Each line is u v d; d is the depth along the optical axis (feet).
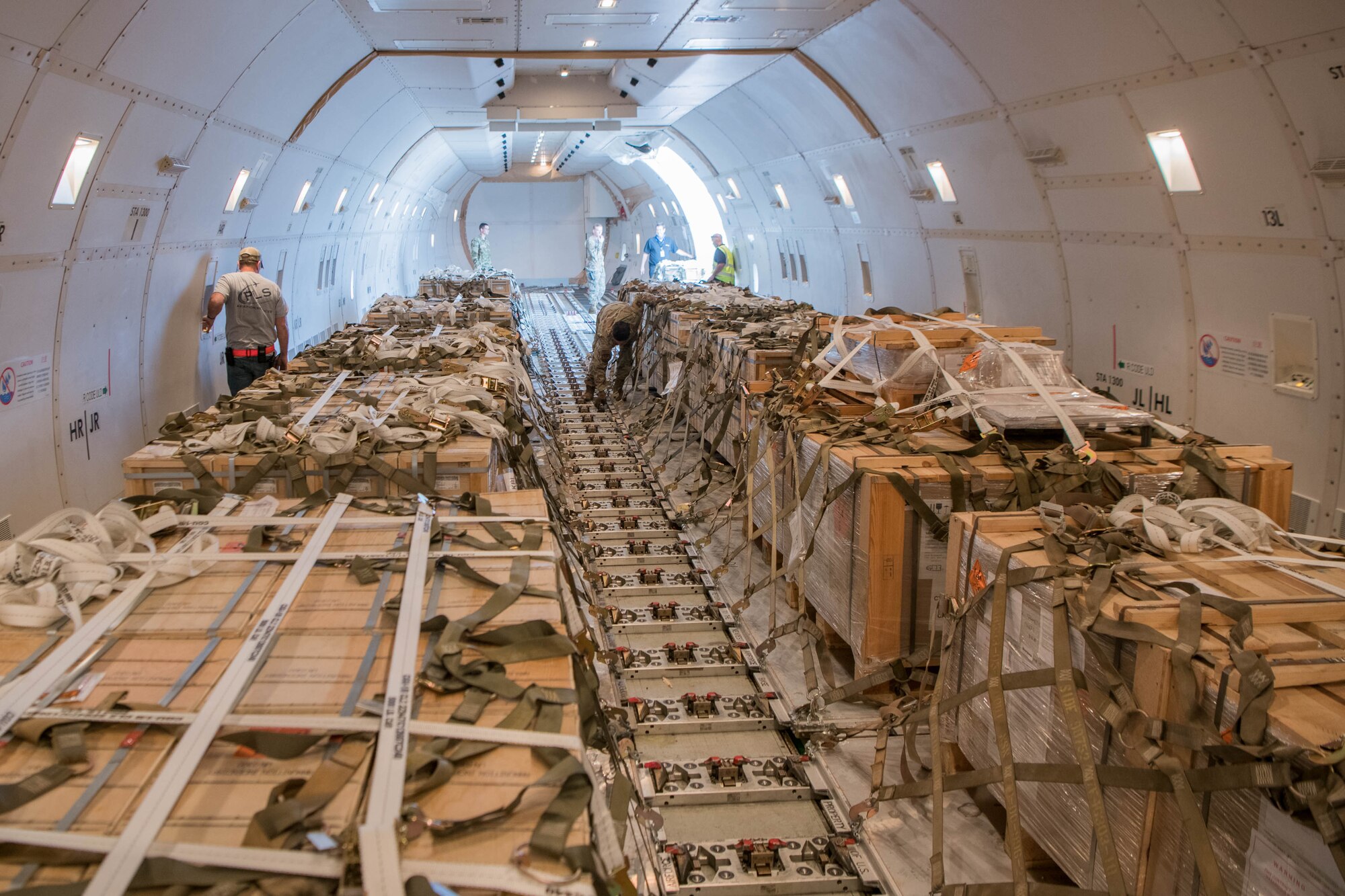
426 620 7.09
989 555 9.64
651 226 95.14
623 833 6.81
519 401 19.31
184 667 6.58
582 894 4.66
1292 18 14.38
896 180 33.42
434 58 31.01
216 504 9.88
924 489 11.91
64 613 7.06
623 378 36.91
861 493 12.23
